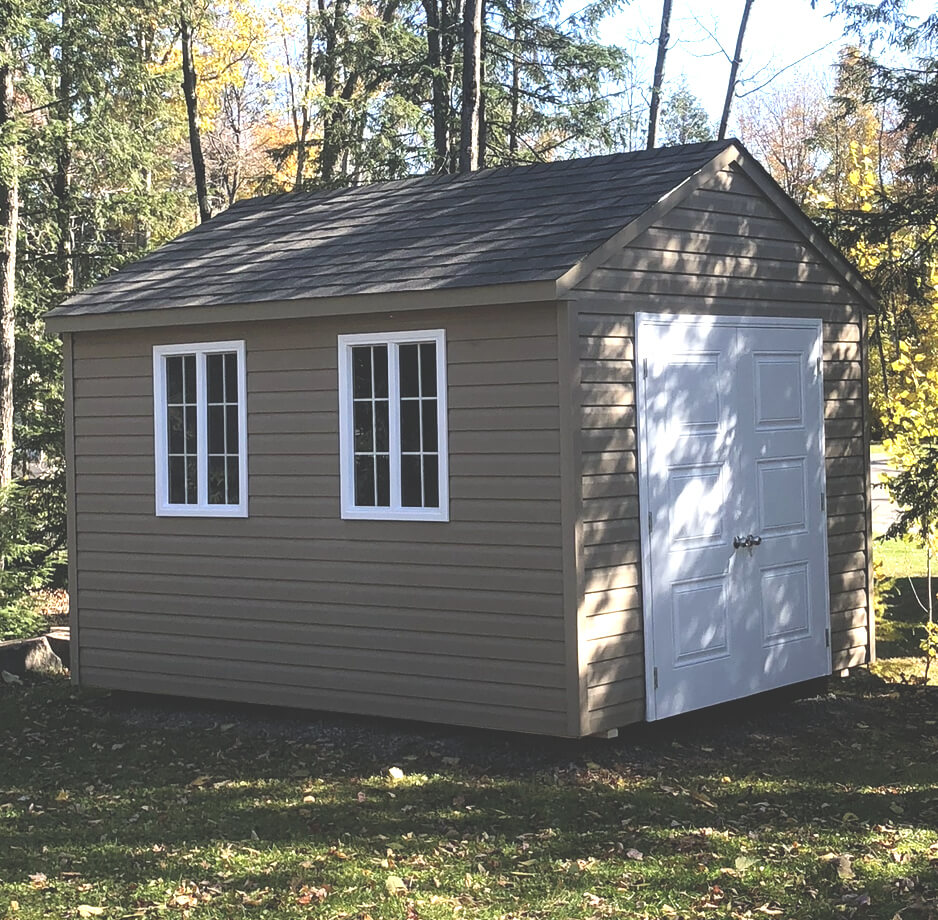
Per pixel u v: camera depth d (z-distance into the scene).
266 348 10.30
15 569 15.60
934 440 11.80
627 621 9.16
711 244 10.04
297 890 6.55
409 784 8.56
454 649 9.36
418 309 9.23
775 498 10.62
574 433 8.73
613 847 7.21
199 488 10.76
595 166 10.76
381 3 27.00
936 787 8.45
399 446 9.66
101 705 11.37
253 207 12.89
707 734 9.89
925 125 14.62
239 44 31.14
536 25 24.91
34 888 6.68
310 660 10.14
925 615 14.91
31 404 20.14
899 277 13.89
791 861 6.94
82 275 21.53
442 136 24.25
